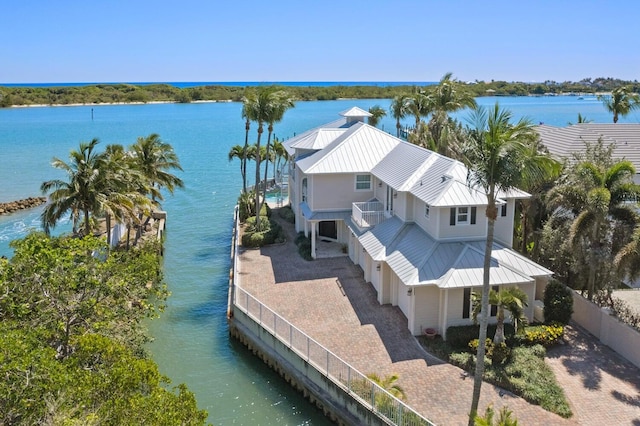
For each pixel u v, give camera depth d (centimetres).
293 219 5125
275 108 4519
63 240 2216
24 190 7488
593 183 2833
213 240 5088
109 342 1664
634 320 2742
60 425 1250
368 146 4178
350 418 2292
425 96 6556
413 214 3334
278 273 3759
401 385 2372
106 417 1330
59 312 1928
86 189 3381
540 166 2011
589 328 2828
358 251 3869
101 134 13312
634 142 4306
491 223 1934
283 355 2752
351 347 2706
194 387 2683
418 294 2773
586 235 2756
